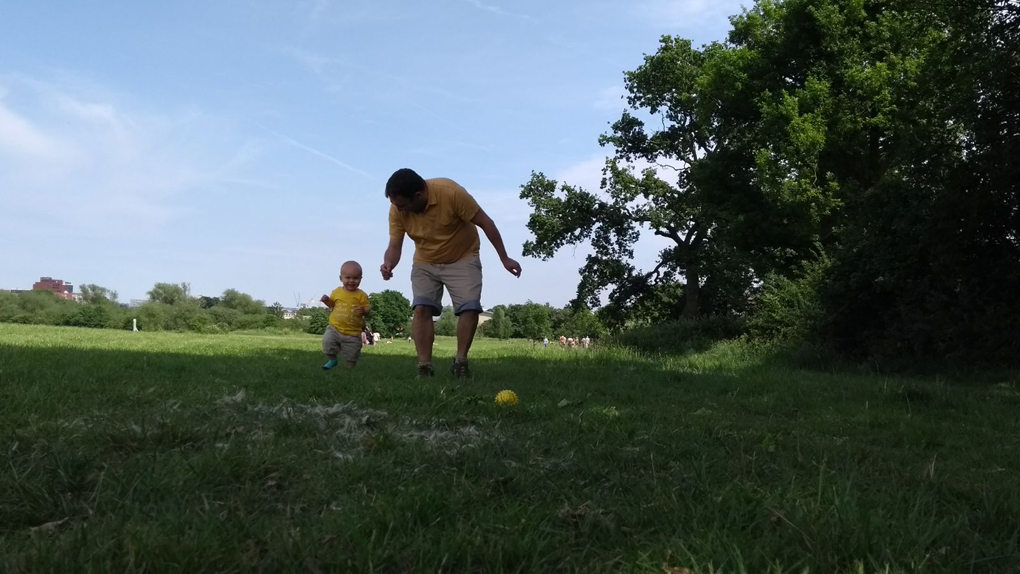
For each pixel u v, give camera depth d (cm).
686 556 210
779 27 2325
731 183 2461
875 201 1495
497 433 393
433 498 252
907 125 2008
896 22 2109
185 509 243
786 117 2139
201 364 819
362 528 224
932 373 1260
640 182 3497
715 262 3353
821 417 562
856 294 1487
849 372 1306
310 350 1480
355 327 916
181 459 296
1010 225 1341
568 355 1525
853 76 2086
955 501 289
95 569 189
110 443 326
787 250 2478
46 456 293
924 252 1384
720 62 2408
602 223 3647
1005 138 1339
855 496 263
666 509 256
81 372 625
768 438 416
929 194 1395
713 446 389
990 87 1356
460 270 755
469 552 212
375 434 370
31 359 760
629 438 407
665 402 621
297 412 436
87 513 246
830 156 2208
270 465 293
